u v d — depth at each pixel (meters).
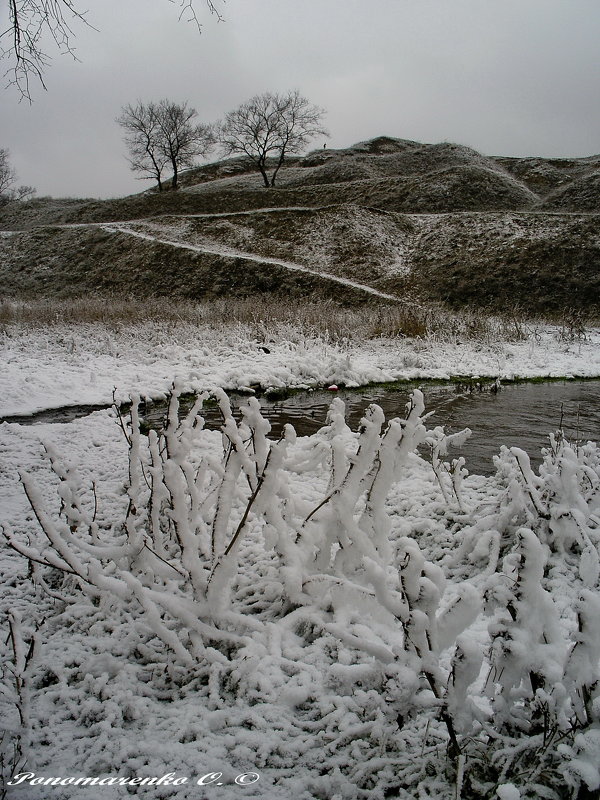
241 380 12.25
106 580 2.72
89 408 9.99
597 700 1.81
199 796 1.99
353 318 20.25
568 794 1.80
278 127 59.47
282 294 30.98
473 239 35.09
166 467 2.80
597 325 22.86
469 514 4.34
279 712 2.37
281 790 2.00
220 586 2.74
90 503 4.79
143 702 2.47
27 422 9.02
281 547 3.02
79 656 2.81
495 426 9.03
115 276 35.44
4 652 2.89
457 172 50.25
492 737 1.99
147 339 15.80
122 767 2.13
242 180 64.75
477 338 18.17
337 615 2.87
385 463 3.14
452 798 1.87
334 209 40.88
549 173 56.22
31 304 26.53
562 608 3.14
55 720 2.42
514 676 1.95
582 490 4.25
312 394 12.08
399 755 2.09
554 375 13.98
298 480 5.31
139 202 51.19
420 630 1.99
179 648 2.59
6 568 3.84
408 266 34.41
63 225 45.91
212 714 2.35
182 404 10.77
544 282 29.69
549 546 3.77
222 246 37.97
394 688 1.95
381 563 3.13
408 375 13.74
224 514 2.85
